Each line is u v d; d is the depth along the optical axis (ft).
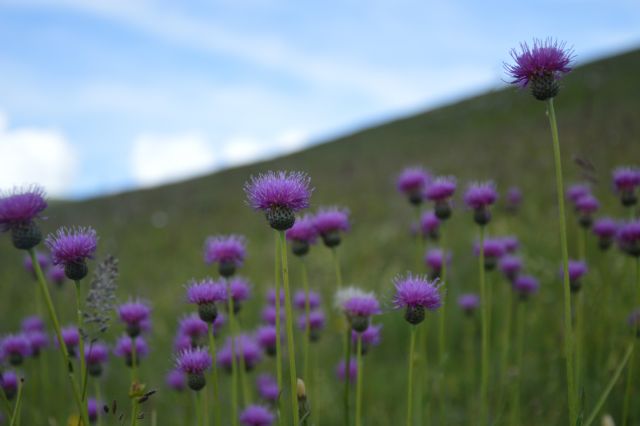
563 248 0.98
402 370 2.34
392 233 4.85
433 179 1.69
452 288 2.99
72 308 2.49
